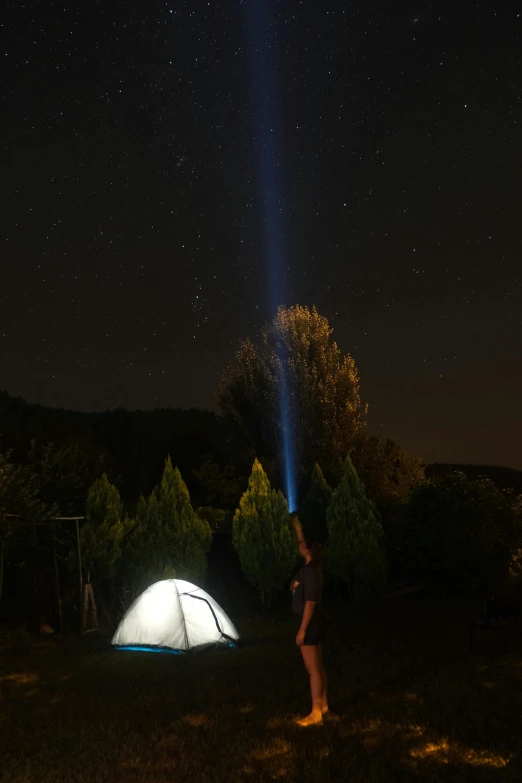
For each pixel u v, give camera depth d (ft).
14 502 46.42
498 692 27.37
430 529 61.00
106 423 122.42
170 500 55.72
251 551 55.98
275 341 92.17
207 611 40.37
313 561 25.66
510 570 60.90
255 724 24.44
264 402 90.53
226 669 33.91
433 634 41.75
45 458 55.36
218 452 114.42
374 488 80.53
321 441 86.84
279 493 57.77
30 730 24.88
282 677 31.68
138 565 53.67
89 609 46.34
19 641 41.63
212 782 19.48
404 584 62.95
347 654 35.94
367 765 20.29
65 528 52.03
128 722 25.07
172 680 32.01
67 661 36.91
